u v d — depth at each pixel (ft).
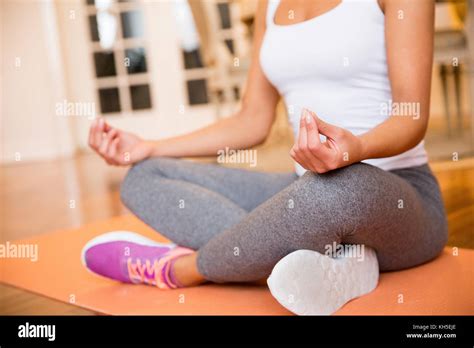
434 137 12.76
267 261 3.63
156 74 19.52
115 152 4.66
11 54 18.97
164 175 4.64
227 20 18.26
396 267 4.23
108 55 19.56
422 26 3.84
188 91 19.53
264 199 4.70
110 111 19.74
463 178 8.41
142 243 4.58
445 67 12.73
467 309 3.53
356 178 3.42
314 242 3.49
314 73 4.21
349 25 4.05
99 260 4.68
